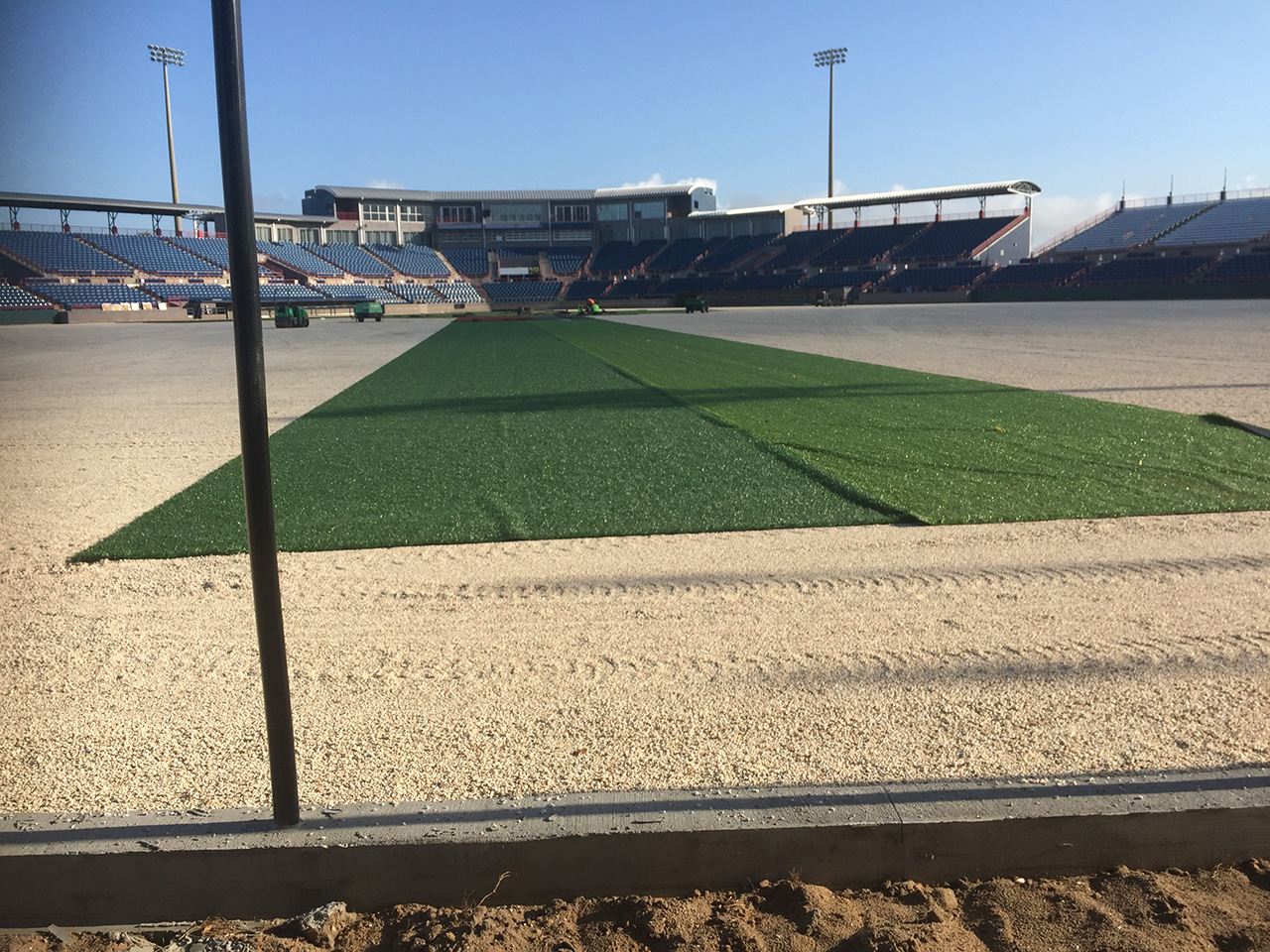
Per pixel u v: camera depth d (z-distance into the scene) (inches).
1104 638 185.2
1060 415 487.5
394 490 342.0
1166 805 114.5
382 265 3427.7
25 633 202.4
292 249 3257.9
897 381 674.8
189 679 174.6
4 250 2455.7
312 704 161.9
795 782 128.7
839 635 189.9
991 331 1266.0
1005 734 142.9
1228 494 311.6
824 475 349.4
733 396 605.3
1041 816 112.8
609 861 112.2
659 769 134.4
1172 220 2674.7
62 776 137.4
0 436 505.0
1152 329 1203.9
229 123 103.0
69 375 893.2
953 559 243.6
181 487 362.9
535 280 3705.7
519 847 111.7
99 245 2765.7
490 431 475.2
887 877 113.5
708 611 207.2
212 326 2063.2
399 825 115.1
